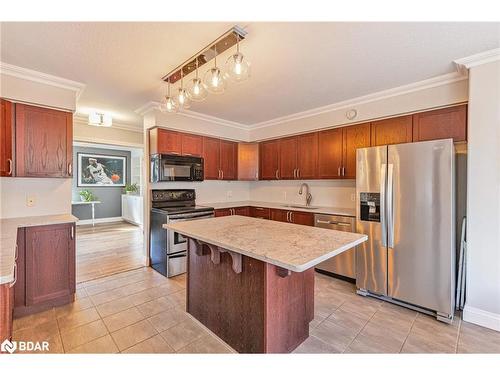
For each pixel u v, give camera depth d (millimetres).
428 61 2184
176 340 1964
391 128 2955
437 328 2127
